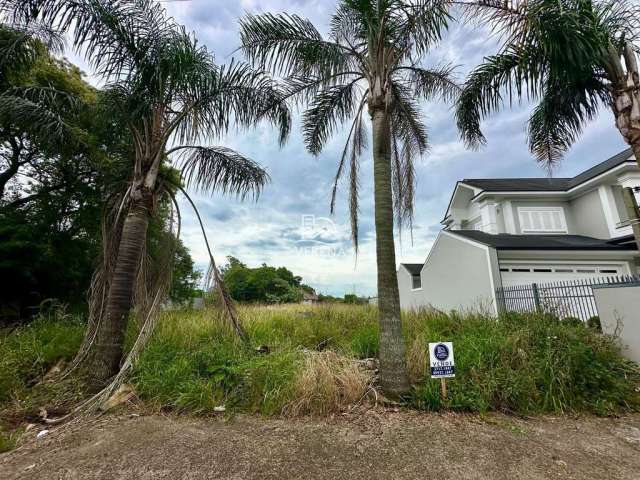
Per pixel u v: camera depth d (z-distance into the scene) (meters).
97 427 3.12
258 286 32.25
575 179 13.48
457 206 16.11
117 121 4.91
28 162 8.83
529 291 8.19
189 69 4.64
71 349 5.04
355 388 3.71
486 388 3.56
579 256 9.80
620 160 11.00
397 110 5.39
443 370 3.54
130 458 2.55
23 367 4.36
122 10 4.43
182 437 2.90
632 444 2.74
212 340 5.37
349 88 5.42
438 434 2.91
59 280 8.49
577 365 3.77
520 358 4.04
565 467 2.38
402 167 5.20
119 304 4.50
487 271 9.46
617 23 4.20
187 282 12.87
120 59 4.59
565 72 4.34
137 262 4.77
